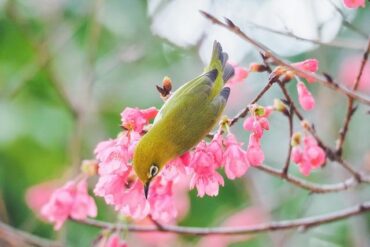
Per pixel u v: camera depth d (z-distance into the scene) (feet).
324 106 39.11
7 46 43.32
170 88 22.72
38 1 42.04
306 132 23.90
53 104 41.55
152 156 21.08
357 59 41.01
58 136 41.06
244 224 39.86
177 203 37.45
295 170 42.14
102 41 42.86
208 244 41.06
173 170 21.93
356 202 36.94
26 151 41.19
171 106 21.75
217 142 20.93
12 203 41.96
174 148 21.36
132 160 21.25
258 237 41.78
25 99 41.39
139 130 21.59
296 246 41.29
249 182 39.99
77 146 35.50
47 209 25.38
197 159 20.49
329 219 27.37
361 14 41.52
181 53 42.73
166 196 22.44
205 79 22.57
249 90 43.14
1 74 42.63
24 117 40.91
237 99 42.29
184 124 21.44
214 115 22.04
